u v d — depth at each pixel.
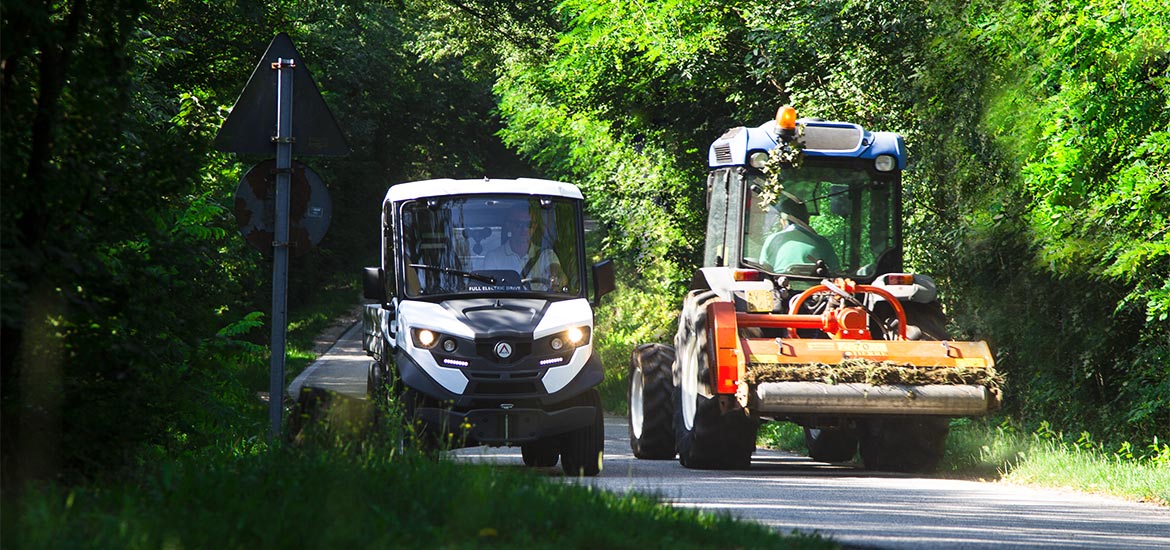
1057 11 49.53
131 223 27.69
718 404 45.50
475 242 45.25
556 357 42.78
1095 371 56.28
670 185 97.25
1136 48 46.09
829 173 48.91
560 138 123.56
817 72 74.69
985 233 56.56
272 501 22.02
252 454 31.27
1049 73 49.62
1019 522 31.33
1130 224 49.31
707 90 90.44
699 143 95.88
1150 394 51.25
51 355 26.31
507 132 135.62
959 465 47.09
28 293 24.25
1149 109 47.84
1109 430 54.09
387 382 42.50
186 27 89.94
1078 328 54.88
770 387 42.25
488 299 44.53
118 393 27.86
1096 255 50.56
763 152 48.97
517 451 57.38
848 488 39.19
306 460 26.62
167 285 30.56
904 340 44.72
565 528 21.94
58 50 26.12
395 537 20.06
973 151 57.56
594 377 43.12
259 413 45.06
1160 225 47.94
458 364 42.22
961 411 42.84
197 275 32.12
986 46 55.56
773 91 84.38
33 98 25.83
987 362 43.59
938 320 46.75
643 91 93.25
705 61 83.50
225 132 32.38
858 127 49.12
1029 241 53.69
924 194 62.12
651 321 121.56
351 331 158.62
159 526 19.17
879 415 43.56
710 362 44.53
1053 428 55.72
